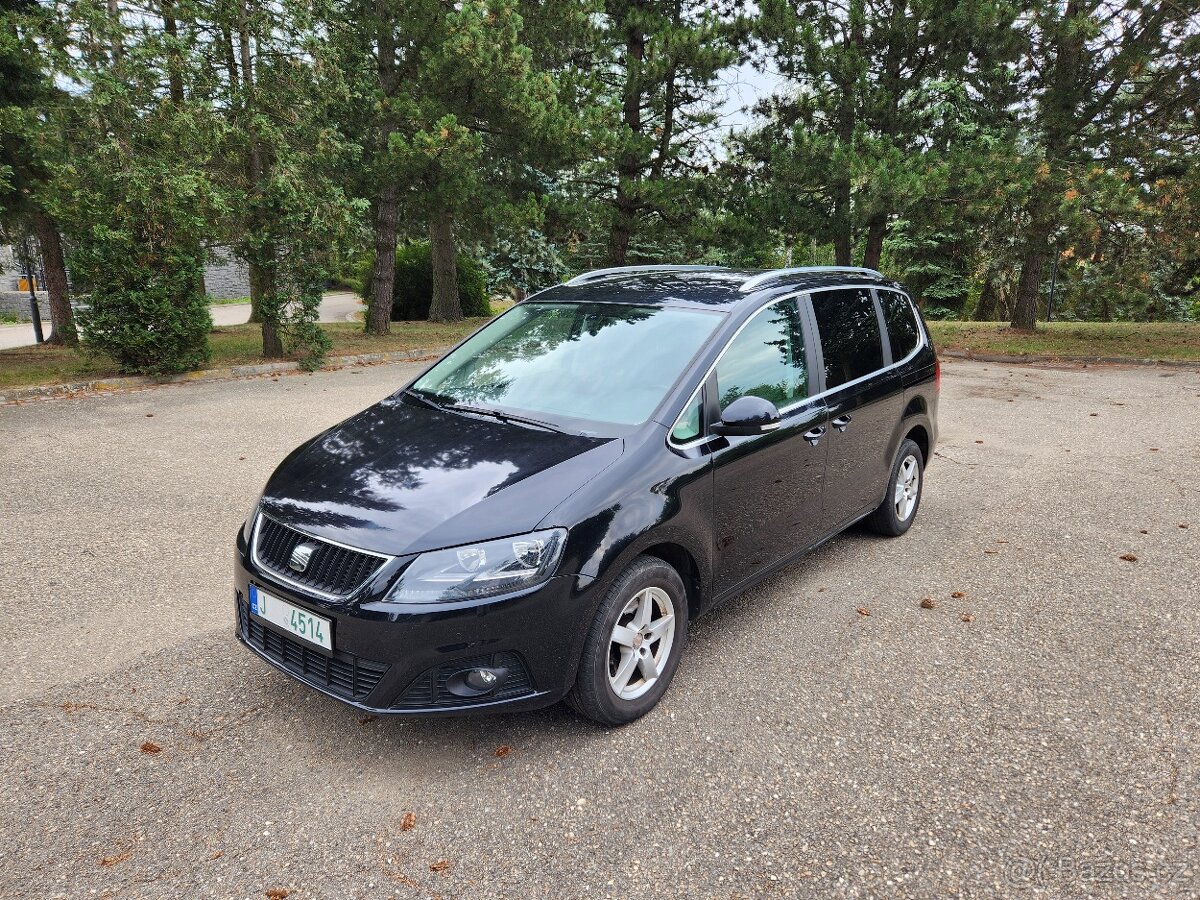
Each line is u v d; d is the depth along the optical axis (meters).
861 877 2.52
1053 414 9.69
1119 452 7.82
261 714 3.36
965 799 2.88
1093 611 4.40
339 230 12.15
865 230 16.66
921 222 14.77
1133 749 3.18
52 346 15.46
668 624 3.46
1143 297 14.99
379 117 14.95
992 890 2.47
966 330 19.86
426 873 2.53
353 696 2.91
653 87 17.55
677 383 3.65
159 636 3.98
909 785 2.96
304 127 12.17
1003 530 5.68
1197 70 14.85
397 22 15.30
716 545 3.68
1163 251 14.66
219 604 4.34
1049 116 15.83
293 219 11.76
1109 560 5.13
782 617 4.31
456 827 2.73
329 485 3.27
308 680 3.04
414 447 3.49
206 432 8.05
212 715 3.34
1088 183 13.89
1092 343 16.52
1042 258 18.75
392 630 2.80
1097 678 3.71
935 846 2.65
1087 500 6.34
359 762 3.07
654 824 2.75
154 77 10.83
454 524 2.92
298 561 3.02
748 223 17.62
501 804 2.84
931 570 4.96
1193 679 3.70
